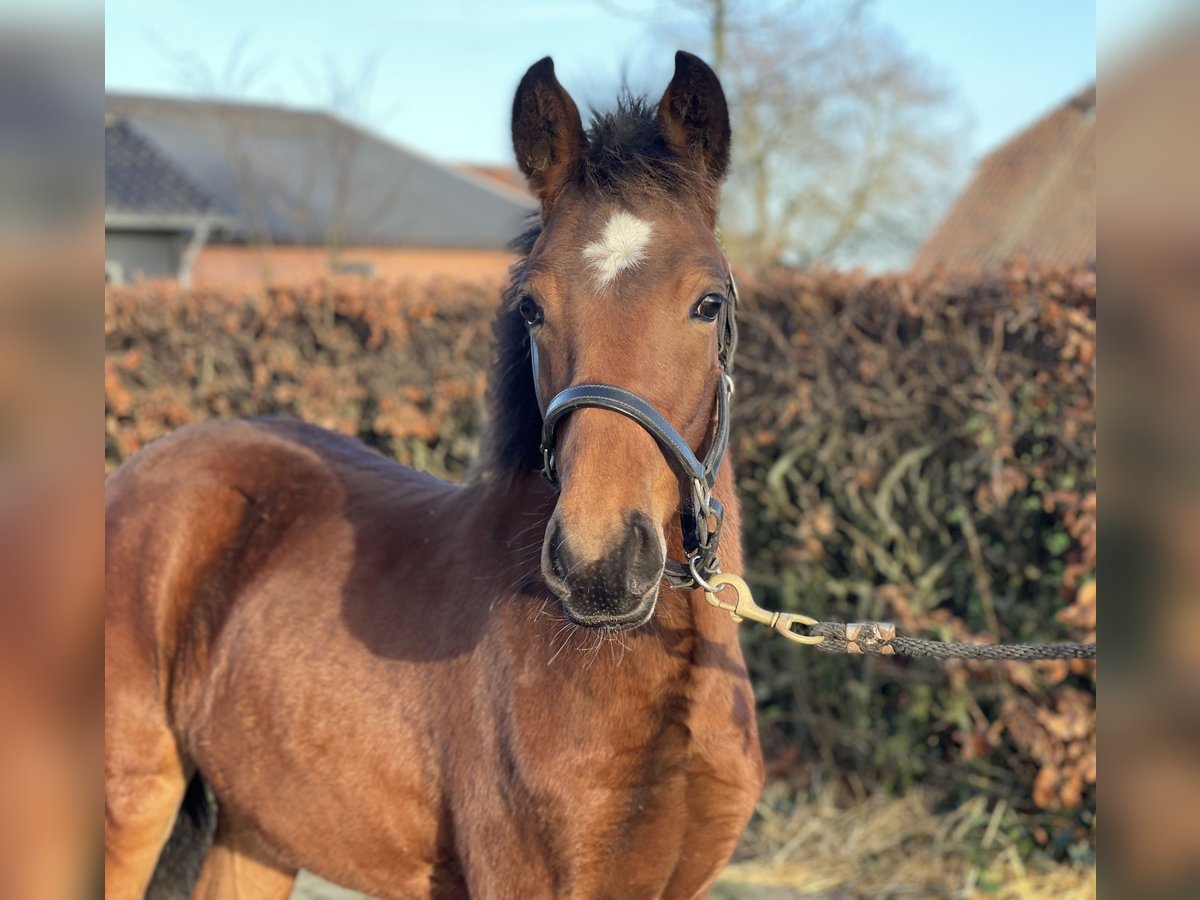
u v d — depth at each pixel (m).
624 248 1.70
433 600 2.09
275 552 2.38
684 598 1.84
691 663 1.84
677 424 1.71
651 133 1.87
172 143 19.08
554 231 1.78
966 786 3.82
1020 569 3.64
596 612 1.54
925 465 3.91
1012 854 3.55
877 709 4.04
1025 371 3.52
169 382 5.18
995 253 14.99
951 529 3.87
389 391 4.98
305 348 5.17
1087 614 3.17
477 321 4.95
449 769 1.97
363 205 19.42
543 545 1.60
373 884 2.15
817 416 3.93
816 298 3.95
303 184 18.05
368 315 4.99
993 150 16.72
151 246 15.10
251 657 2.25
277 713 2.18
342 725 2.09
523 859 1.85
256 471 2.51
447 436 4.97
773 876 3.65
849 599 4.17
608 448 1.61
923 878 3.56
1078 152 15.72
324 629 2.18
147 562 2.41
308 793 2.14
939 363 3.72
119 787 2.35
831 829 3.87
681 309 1.70
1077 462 3.44
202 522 2.44
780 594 4.25
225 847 2.55
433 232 19.58
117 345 5.19
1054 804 3.41
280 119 20.64
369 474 2.53
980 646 1.86
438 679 2.01
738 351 4.15
